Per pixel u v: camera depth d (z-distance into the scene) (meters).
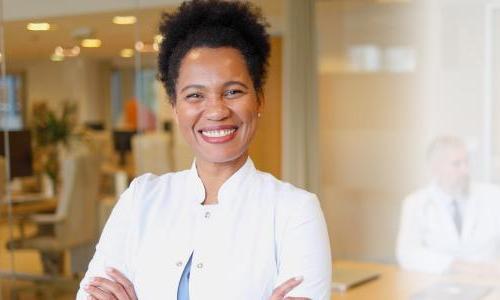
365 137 3.73
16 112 4.41
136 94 4.20
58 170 4.37
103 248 1.55
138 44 4.11
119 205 1.56
